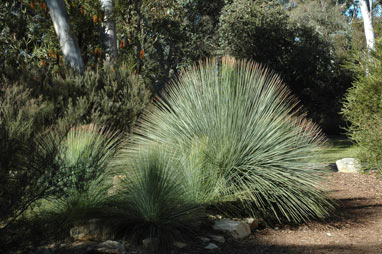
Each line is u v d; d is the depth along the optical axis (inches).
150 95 257.9
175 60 855.1
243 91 199.2
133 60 333.1
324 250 147.4
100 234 136.3
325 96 872.9
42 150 133.1
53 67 304.8
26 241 119.1
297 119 201.6
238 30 770.2
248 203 180.9
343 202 238.7
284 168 188.1
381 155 310.7
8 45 325.4
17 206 114.7
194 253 133.0
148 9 517.7
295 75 828.6
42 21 332.5
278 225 180.9
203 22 868.0
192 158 176.1
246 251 140.6
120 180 159.6
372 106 319.0
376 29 350.3
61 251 123.9
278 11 801.6
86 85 243.3
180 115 199.5
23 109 149.7
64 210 143.3
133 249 131.9
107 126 222.1
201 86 203.2
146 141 196.9
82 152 150.3
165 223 143.1
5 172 111.7
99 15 321.4
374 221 195.0
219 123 191.6
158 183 146.1
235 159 184.1
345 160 361.1
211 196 169.9
